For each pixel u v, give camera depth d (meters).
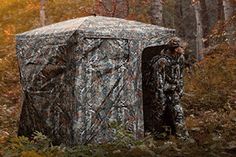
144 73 9.69
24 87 9.74
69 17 21.64
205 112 11.38
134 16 17.70
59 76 8.81
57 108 8.85
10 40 20.53
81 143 8.32
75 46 8.48
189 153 7.14
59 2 23.62
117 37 8.75
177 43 9.18
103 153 7.12
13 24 22.42
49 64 8.99
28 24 22.11
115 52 8.74
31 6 23.91
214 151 7.18
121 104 8.77
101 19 9.12
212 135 8.48
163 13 21.81
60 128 8.77
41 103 9.24
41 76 9.19
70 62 8.55
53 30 9.27
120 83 8.77
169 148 7.45
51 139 8.97
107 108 8.62
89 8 20.14
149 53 9.87
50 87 9.01
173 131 9.26
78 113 8.38
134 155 7.01
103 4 16.38
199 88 13.52
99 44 8.60
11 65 17.72
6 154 7.39
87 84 8.47
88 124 8.42
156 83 9.24
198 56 17.80
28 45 9.68
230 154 7.08
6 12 23.97
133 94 8.90
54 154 7.37
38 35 9.52
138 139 8.62
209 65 14.80
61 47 8.73
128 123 8.81
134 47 8.91
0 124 11.74
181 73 9.33
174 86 9.24
